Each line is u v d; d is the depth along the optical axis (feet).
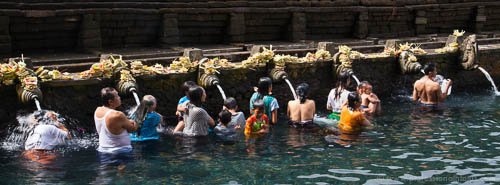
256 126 23.71
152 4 34.19
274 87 30.12
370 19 44.52
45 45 31.65
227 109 24.12
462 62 36.73
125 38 34.35
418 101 31.58
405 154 20.29
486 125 25.32
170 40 34.96
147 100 21.71
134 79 24.57
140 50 33.04
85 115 24.45
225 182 16.97
